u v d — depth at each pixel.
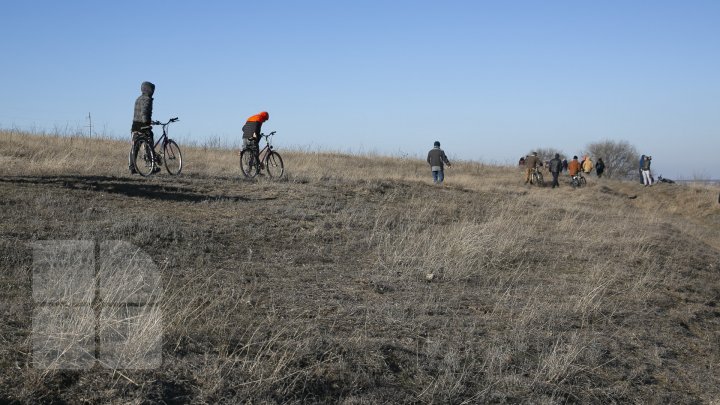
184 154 21.45
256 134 14.21
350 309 6.16
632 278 9.38
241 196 11.55
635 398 5.41
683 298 8.88
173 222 8.59
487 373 5.16
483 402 4.77
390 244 9.32
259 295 6.25
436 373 5.05
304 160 24.94
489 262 9.09
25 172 11.49
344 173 17.70
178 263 6.98
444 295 7.24
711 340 7.30
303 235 9.27
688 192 29.19
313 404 4.33
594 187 30.22
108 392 3.91
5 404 3.62
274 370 4.48
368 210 11.88
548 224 13.68
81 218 8.12
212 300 5.85
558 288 8.20
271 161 14.70
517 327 6.26
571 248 10.98
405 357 5.18
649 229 14.97
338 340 5.19
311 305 6.16
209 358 4.52
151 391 4.01
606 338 6.50
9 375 3.88
